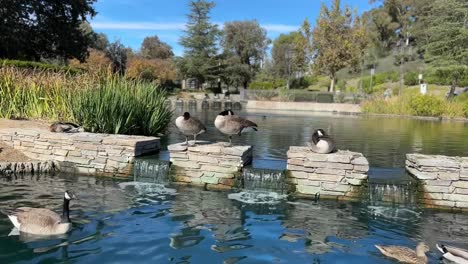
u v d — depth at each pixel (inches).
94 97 479.2
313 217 282.0
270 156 426.0
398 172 361.7
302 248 227.9
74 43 1571.1
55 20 1510.8
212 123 834.8
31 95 570.9
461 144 565.3
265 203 310.5
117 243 225.6
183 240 233.0
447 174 315.6
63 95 547.5
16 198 301.4
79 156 399.2
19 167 382.6
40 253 210.8
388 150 500.1
